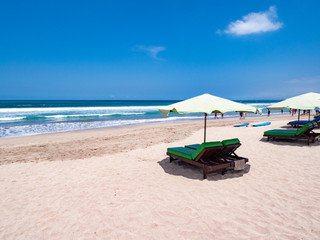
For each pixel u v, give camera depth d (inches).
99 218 139.1
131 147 361.4
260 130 516.4
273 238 116.4
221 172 214.4
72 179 209.6
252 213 142.3
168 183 195.8
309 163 245.1
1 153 331.9
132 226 129.8
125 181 202.4
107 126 727.7
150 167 243.8
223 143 208.4
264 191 175.0
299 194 168.4
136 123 824.9
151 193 175.3
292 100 351.6
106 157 293.4
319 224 128.3
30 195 174.7
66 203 160.1
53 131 608.1
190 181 199.2
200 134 486.9
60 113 1270.9
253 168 232.1
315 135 358.6
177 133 516.1
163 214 142.6
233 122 804.6
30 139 468.1
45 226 131.3
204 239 116.5
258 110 182.5
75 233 123.9
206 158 214.5
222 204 155.0
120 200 163.6
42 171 235.3
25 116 1053.8
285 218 135.6
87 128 673.6
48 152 335.3
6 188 189.5
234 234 120.5
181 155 230.1
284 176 207.0
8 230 127.9
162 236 119.7
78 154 316.5
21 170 239.9
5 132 585.3
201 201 160.1
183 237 118.6
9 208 154.1
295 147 323.9
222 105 177.3
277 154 287.0
